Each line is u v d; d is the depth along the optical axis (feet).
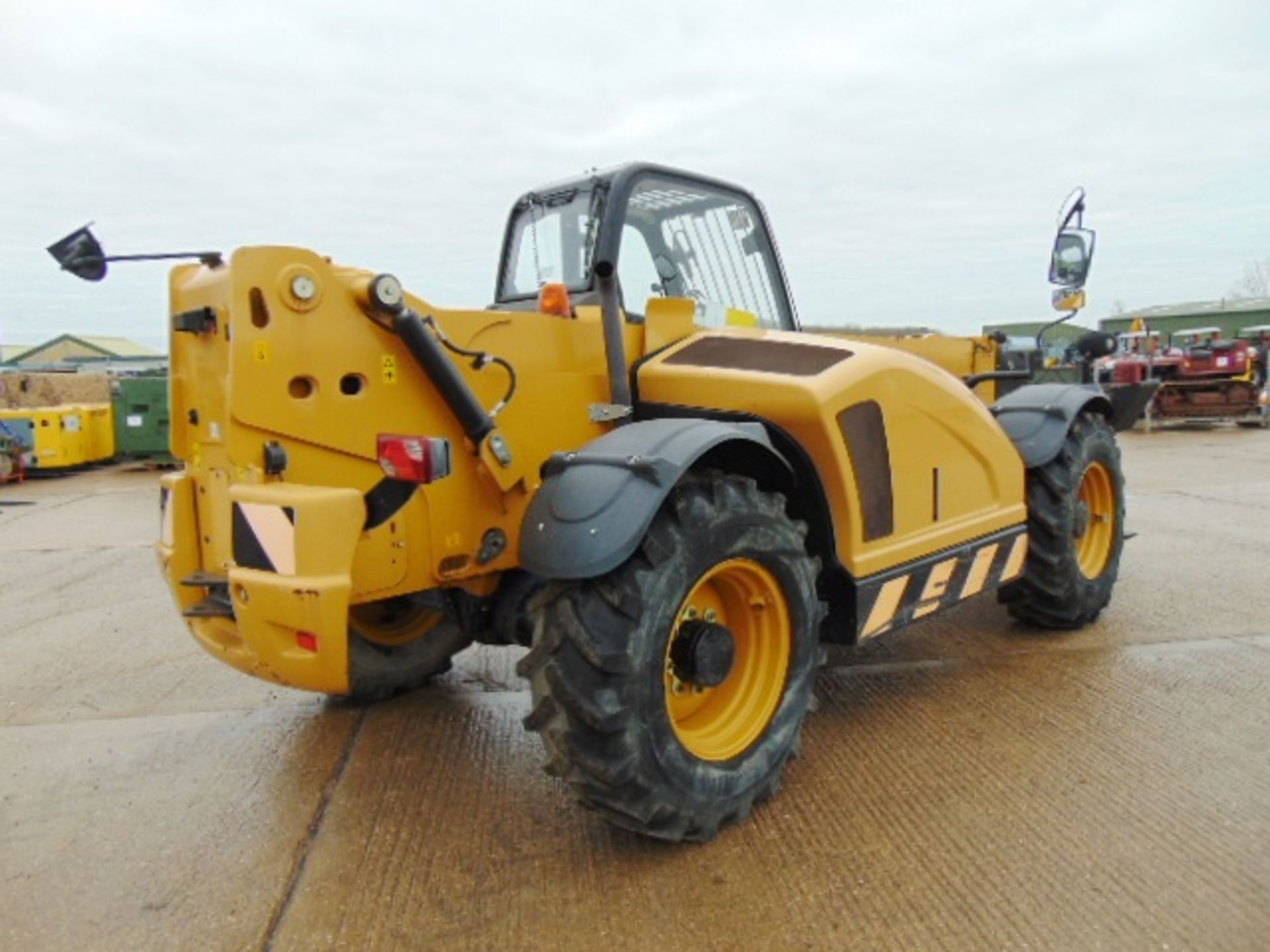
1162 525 21.07
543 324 9.07
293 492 7.34
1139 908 6.82
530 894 7.27
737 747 8.24
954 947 6.46
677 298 10.27
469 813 8.64
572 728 7.16
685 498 7.66
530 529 7.53
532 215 11.22
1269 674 11.46
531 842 8.07
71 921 7.14
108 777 9.68
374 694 11.44
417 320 7.88
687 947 6.56
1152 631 13.29
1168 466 32.40
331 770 9.67
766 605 8.61
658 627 7.32
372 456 8.07
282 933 6.90
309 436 7.73
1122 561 17.52
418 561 8.41
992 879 7.24
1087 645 12.77
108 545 23.40
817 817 8.30
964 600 11.27
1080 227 13.58
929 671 11.95
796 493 9.34
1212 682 11.25
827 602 9.55
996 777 8.93
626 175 10.03
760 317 12.03
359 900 7.28
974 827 8.02
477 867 7.70
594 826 8.32
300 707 11.53
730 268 11.61
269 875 7.70
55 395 59.31
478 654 13.60
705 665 7.95
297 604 7.21
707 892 7.20
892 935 6.61
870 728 10.21
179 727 11.03
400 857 7.89
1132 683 11.28
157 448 43.91
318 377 7.73
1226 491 26.14
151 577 19.29
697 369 9.42
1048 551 12.64
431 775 9.48
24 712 11.66
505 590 9.40
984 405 11.84
